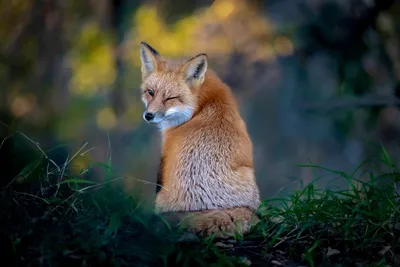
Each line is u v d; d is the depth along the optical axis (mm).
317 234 6441
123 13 26750
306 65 20609
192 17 24531
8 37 25484
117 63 25969
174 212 6617
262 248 6180
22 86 25000
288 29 20438
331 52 18172
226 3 23844
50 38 25719
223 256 5555
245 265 5602
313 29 18219
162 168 7594
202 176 7164
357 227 6598
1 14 25391
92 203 6262
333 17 17719
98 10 26344
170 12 26297
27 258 5055
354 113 18688
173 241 5562
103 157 21906
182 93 8133
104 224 5844
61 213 5938
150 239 5559
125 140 24203
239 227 6344
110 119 24922
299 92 22172
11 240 5047
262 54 22922
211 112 7809
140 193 7613
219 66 24250
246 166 7547
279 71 23516
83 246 5184
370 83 17844
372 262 5984
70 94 25578
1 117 16594
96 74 25688
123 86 25484
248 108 24078
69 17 26094
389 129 20375
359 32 17625
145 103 8641
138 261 5316
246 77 24188
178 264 5410
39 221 5520
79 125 24125
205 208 7059
